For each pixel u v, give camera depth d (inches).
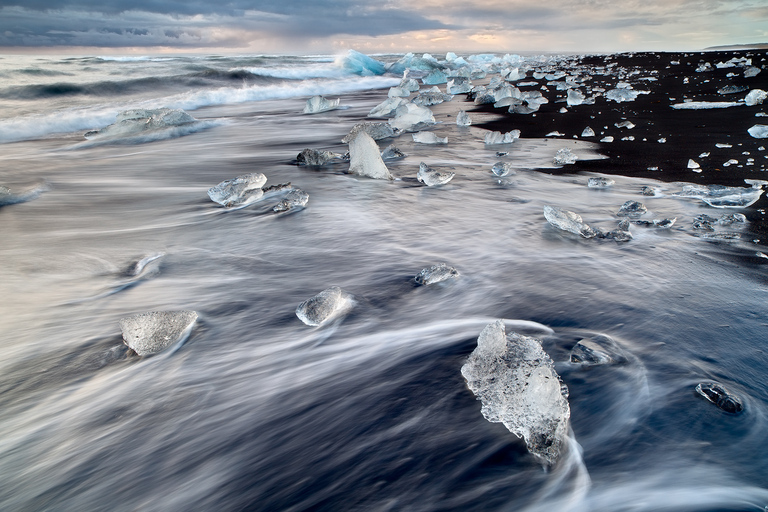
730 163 154.6
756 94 272.1
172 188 158.4
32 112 335.9
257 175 147.2
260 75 612.4
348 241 104.9
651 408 47.4
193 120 304.8
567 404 46.4
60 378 60.3
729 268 80.5
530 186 145.4
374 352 63.1
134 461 46.9
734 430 44.0
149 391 57.4
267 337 68.1
